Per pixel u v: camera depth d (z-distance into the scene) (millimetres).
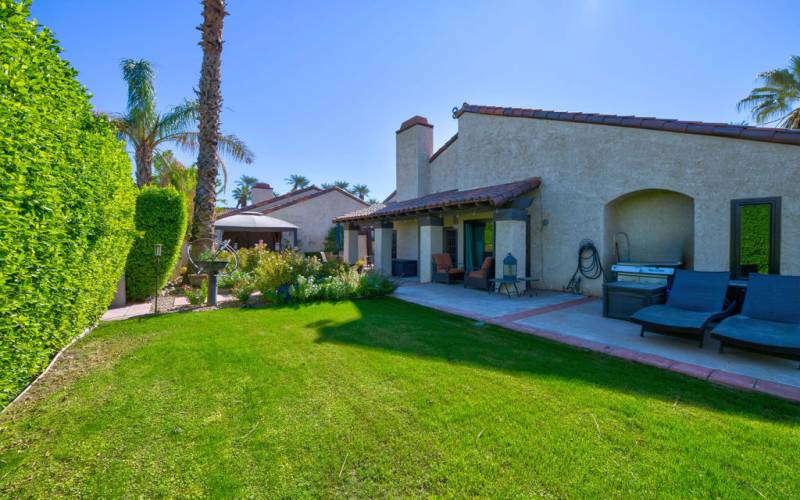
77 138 4441
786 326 5297
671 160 8914
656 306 6699
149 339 6168
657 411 3613
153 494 2453
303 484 2555
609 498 2410
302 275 11234
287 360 5109
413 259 18078
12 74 2977
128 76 15359
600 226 10320
